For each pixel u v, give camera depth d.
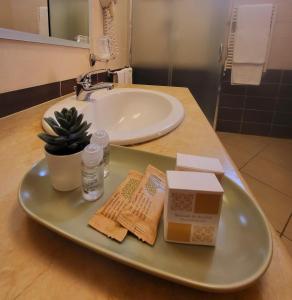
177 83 2.17
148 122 0.97
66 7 0.94
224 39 1.98
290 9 2.12
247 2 2.13
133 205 0.36
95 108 0.88
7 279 0.25
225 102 2.56
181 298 0.25
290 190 1.68
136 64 2.15
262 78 2.40
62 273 0.26
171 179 0.30
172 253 0.29
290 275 0.27
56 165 0.37
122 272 0.27
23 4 0.69
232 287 0.23
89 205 0.37
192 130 0.67
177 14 1.97
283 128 2.55
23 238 0.30
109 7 1.33
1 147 0.53
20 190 0.35
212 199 0.28
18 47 0.69
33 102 0.78
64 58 0.95
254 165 2.02
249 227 0.33
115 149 0.51
